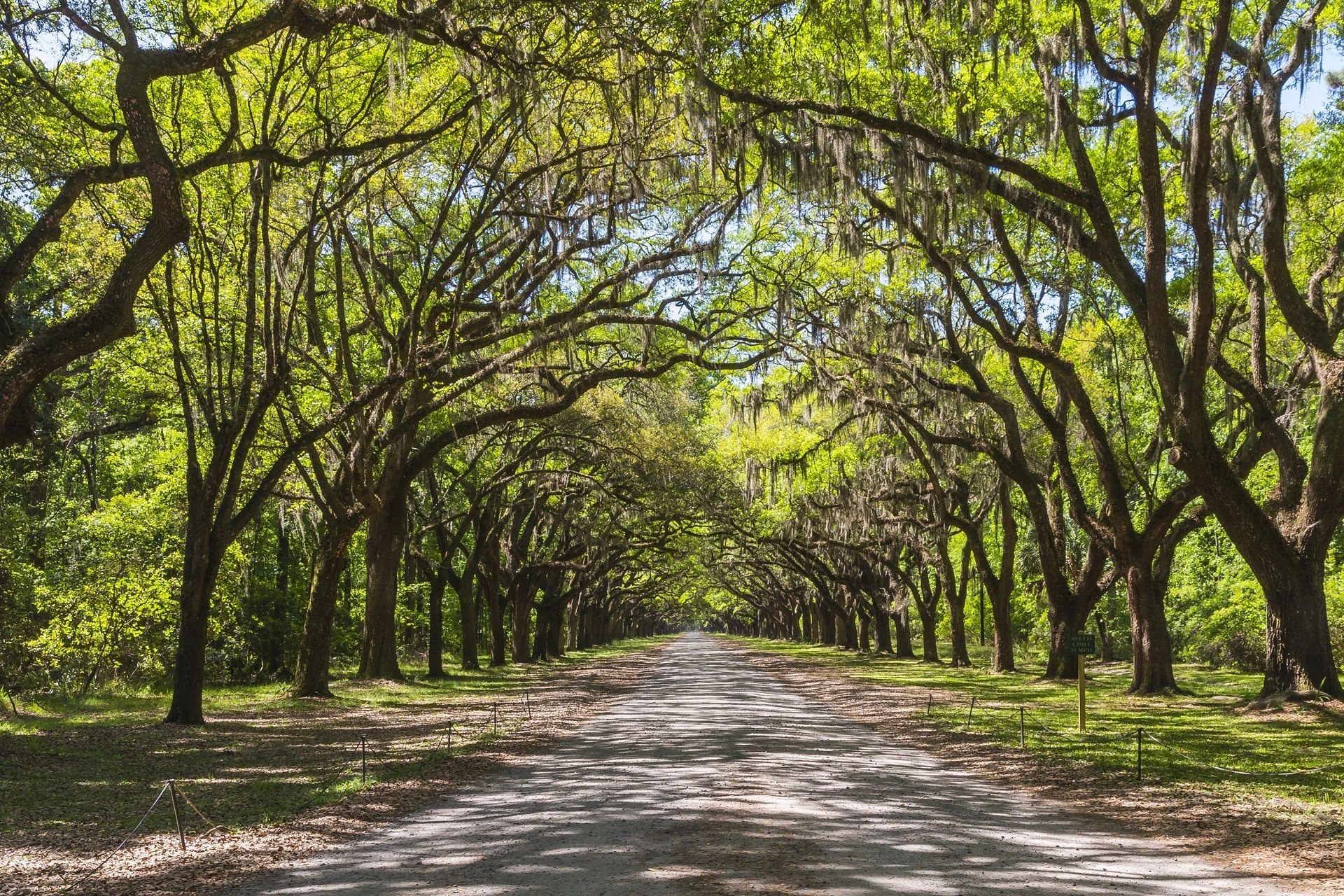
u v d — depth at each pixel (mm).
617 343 28797
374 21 14531
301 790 12570
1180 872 8289
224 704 24828
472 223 21953
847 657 58656
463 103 21234
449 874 8258
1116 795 12000
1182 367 19234
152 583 28375
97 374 29719
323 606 26438
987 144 22922
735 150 18969
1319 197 24156
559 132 19922
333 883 8031
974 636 84000
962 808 11305
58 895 7809
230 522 20984
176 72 12734
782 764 14781
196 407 27656
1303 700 19625
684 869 8289
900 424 34062
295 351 24172
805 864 8453
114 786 12750
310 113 21375
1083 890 7664
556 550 55000
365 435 24016
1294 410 23297
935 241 21922
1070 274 26062
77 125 18719
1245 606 39531
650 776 13539
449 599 56031
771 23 18641
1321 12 19016
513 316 28188
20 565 28047
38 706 22203
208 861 8867
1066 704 24094
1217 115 20906
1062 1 18797
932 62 16984
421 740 17969
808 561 64875
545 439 38344
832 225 24047
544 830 9984
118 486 38625
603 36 16266
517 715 23078
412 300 27562
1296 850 8992
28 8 14891
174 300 21094
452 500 43688
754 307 28703
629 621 132750
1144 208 18375
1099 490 39062
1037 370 33875
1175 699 24250
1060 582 32219
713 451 42594
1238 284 25781
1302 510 20359
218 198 21953
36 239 12258
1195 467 19312
